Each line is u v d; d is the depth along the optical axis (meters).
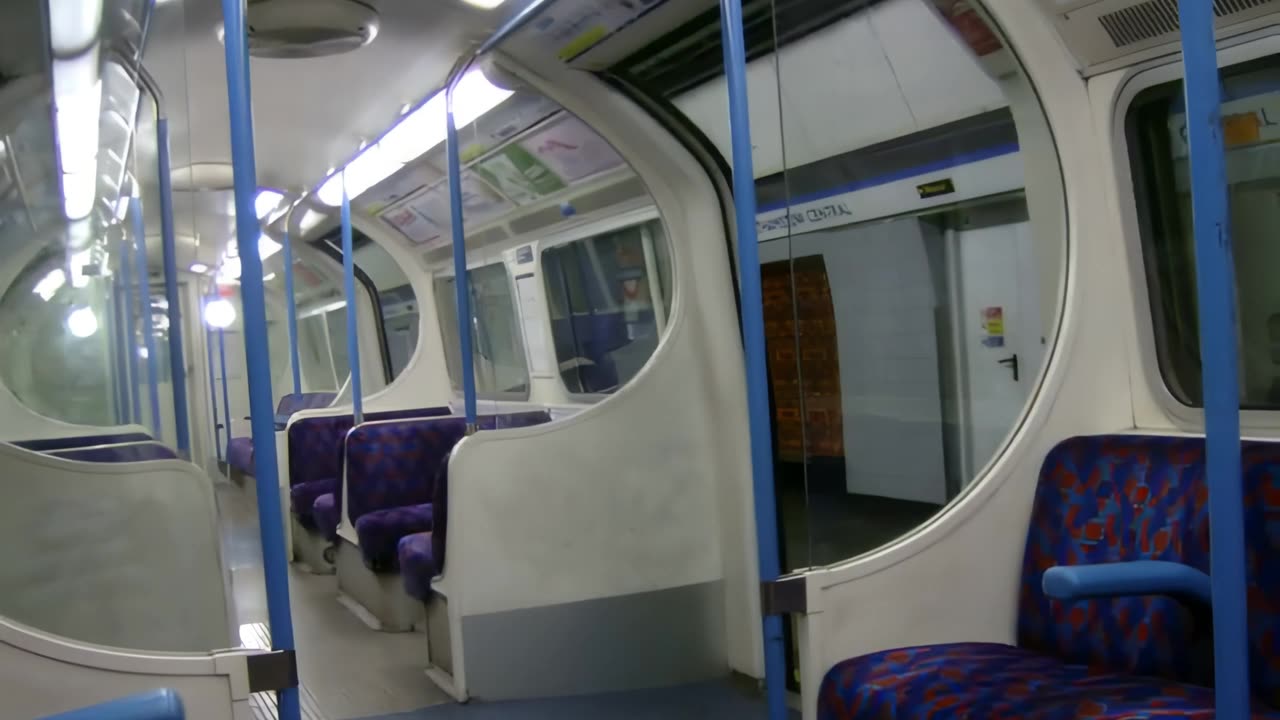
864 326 3.87
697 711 3.78
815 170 3.90
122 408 2.94
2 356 2.87
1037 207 3.06
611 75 3.97
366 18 3.63
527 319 5.86
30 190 2.89
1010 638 2.75
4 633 1.92
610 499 4.11
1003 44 2.85
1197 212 1.62
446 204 6.04
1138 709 2.02
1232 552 1.61
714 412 4.29
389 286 7.82
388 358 8.30
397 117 4.90
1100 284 2.87
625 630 4.11
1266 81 2.42
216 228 5.41
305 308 10.04
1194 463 2.41
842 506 3.93
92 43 2.77
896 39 3.24
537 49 3.85
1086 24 2.70
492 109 4.52
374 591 5.21
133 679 2.02
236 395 7.65
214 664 2.09
